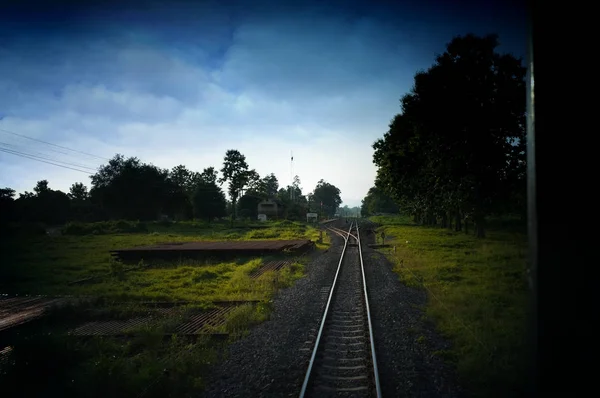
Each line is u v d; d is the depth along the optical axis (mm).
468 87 21172
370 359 6336
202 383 5816
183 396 5465
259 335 7938
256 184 122000
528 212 1874
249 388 5609
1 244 29859
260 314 9320
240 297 11273
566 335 1659
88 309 10336
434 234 29516
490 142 20219
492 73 21031
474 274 11906
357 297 10789
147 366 6312
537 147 1737
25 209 54438
